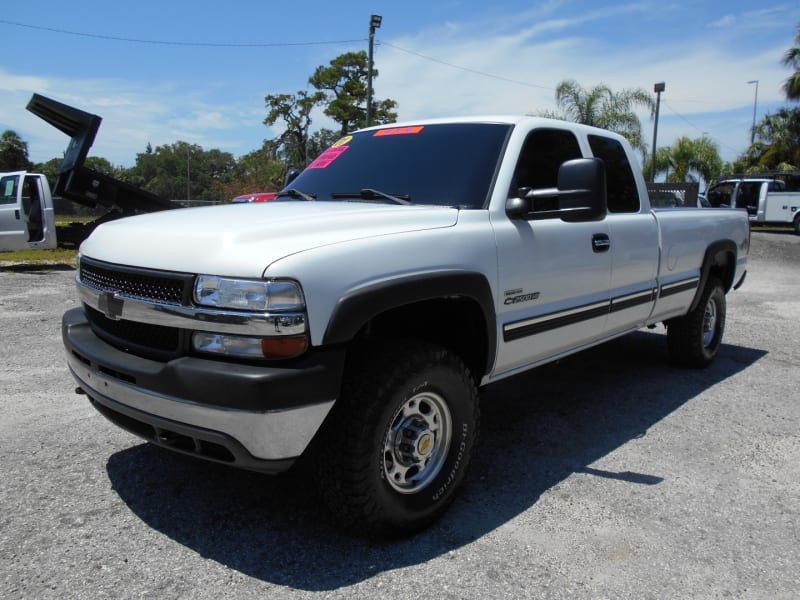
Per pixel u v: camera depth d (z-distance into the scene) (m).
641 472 3.61
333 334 2.47
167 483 3.34
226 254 2.47
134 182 108.06
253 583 2.51
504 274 3.29
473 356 3.34
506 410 4.66
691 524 3.04
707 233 5.43
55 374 5.24
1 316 7.66
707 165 29.28
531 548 2.81
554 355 3.94
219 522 2.96
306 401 2.42
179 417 2.49
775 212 26.33
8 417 4.24
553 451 3.90
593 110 21.67
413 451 2.81
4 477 3.36
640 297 4.54
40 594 2.41
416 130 4.00
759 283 12.18
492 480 3.49
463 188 3.42
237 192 51.28
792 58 35.12
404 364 2.70
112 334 2.90
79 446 3.79
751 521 3.08
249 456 2.43
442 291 2.88
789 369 5.86
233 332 2.41
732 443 4.05
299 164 47.19
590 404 4.80
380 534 2.78
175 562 2.64
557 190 3.23
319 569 2.62
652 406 4.77
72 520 2.95
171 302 2.55
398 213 3.01
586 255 3.90
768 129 38.06
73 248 13.70
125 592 2.43
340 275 2.53
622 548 2.82
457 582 2.55
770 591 2.54
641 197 4.66
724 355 6.39
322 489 2.68
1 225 12.27
